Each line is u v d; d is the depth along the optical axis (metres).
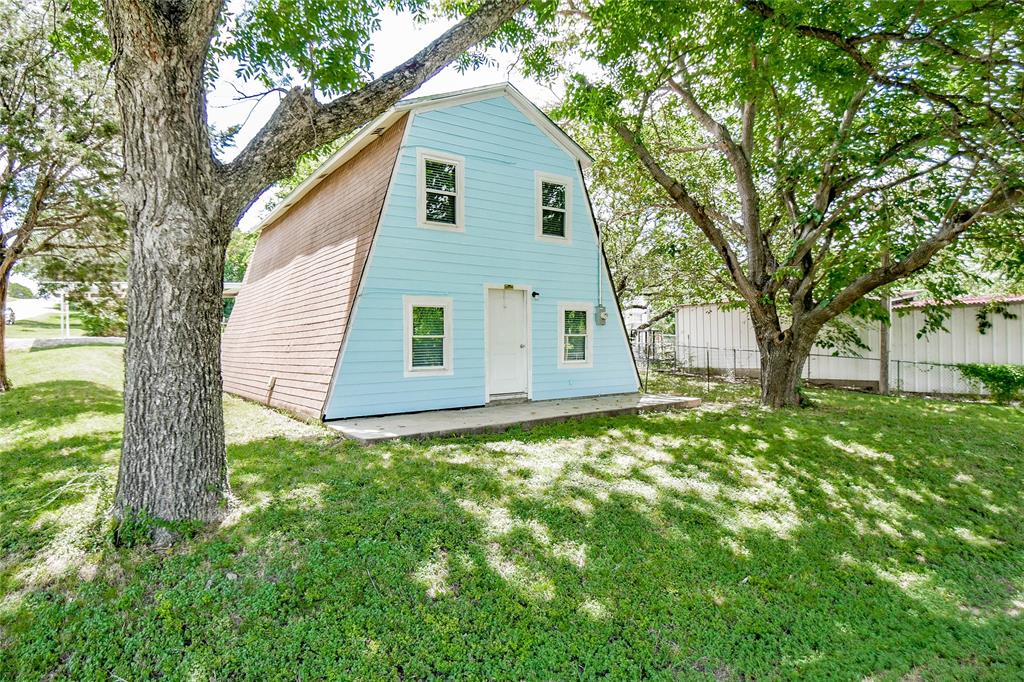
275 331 10.75
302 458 5.41
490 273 9.31
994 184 6.66
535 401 9.73
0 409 7.61
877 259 8.83
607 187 12.84
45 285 10.87
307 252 10.52
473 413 8.23
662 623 2.86
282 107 3.82
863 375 13.12
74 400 8.42
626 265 15.88
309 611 2.81
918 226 8.20
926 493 5.02
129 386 3.52
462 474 5.00
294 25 5.34
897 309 11.55
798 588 3.26
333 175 10.54
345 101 3.95
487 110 9.34
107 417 7.21
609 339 10.98
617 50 7.38
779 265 9.80
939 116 6.87
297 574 3.10
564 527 3.94
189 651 2.49
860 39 6.43
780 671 2.54
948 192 7.73
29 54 8.67
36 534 3.44
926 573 3.54
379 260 8.09
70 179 9.49
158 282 3.49
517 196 9.72
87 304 11.34
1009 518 4.50
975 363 11.41
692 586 3.23
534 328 9.88
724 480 5.17
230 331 14.60
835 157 7.89
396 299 8.25
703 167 11.62
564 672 2.47
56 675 2.33
